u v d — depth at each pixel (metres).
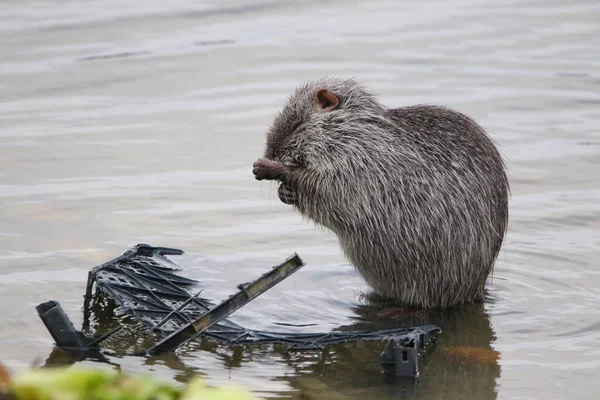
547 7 36.81
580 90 28.36
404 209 16.38
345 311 16.31
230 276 17.31
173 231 19.62
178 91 29.02
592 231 19.70
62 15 36.03
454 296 16.45
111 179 22.53
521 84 28.94
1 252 18.22
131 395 6.46
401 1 38.09
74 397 6.31
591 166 23.27
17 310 15.77
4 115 26.95
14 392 6.26
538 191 21.88
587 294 16.80
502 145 24.52
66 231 19.41
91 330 15.20
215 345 14.74
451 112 16.97
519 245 19.06
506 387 13.43
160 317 15.14
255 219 20.52
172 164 23.64
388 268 16.69
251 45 32.91
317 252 18.94
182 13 36.34
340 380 13.62
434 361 14.31
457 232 16.20
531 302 16.56
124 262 16.77
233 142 25.17
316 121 17.28
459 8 37.06
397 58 31.38
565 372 13.86
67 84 29.41
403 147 16.61
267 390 13.27
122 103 28.08
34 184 22.09
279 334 14.64
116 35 33.91
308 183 17.11
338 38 33.53
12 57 31.59
